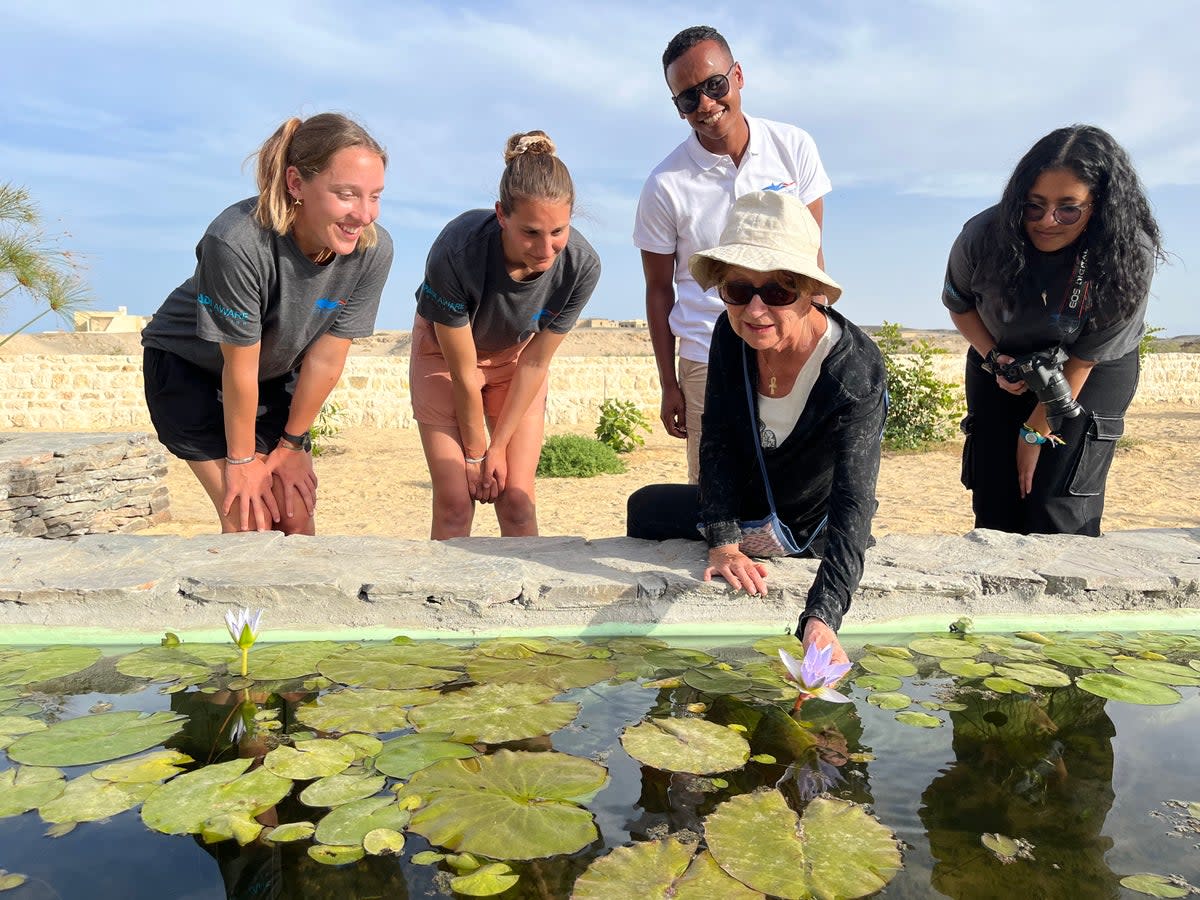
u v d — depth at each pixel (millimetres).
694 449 3490
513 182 2637
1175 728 1901
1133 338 2990
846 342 2223
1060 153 2633
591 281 3107
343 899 1245
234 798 1521
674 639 2457
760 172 3344
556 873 1319
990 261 2867
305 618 2477
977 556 2830
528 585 2502
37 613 2449
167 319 3014
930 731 1865
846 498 2182
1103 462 3207
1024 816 1515
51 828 1439
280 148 2594
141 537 2904
